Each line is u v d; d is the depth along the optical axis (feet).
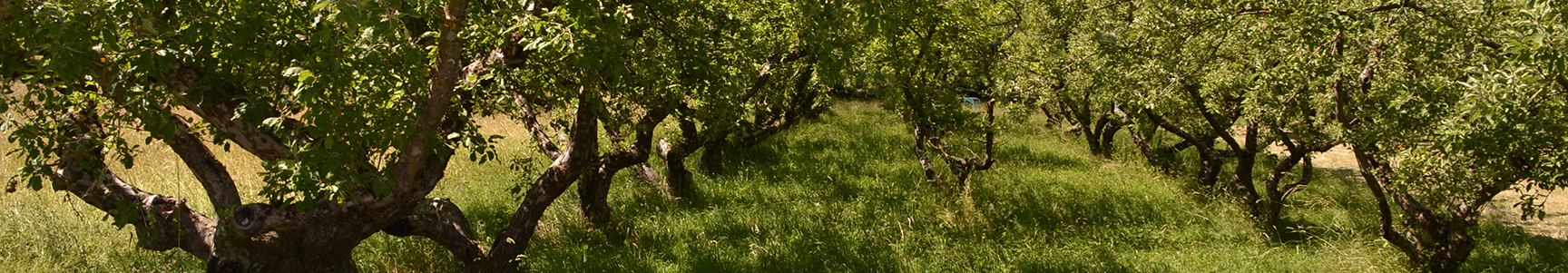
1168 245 26.89
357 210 14.83
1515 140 16.55
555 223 25.94
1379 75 20.67
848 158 42.68
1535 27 13.43
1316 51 19.83
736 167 38.34
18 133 12.41
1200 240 27.91
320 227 15.29
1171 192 35.37
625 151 25.52
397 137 12.08
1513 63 14.57
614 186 33.14
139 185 29.07
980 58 31.14
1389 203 35.24
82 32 9.41
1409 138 19.62
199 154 14.39
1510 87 14.55
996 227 28.04
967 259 24.08
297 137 13.10
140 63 10.32
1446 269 22.86
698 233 26.23
